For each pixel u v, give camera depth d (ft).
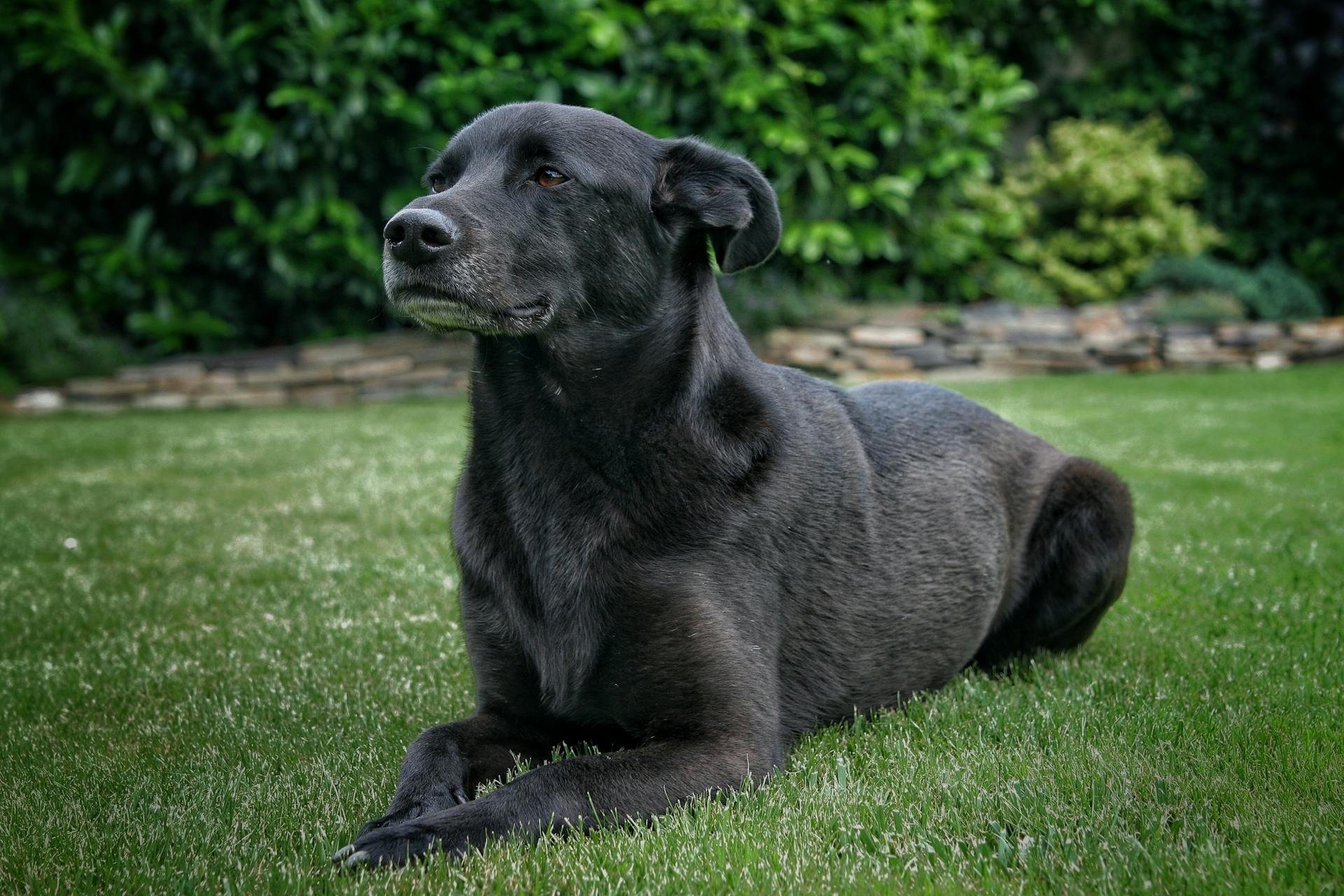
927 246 41.04
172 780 8.81
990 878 6.78
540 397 9.18
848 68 38.06
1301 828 7.26
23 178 35.17
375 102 35.32
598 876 6.96
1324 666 11.25
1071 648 12.62
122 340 37.73
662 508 8.89
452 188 9.37
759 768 8.44
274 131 34.71
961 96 39.37
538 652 9.02
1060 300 44.16
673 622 8.64
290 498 21.57
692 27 36.52
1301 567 15.29
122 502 21.25
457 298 8.91
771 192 10.19
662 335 9.39
